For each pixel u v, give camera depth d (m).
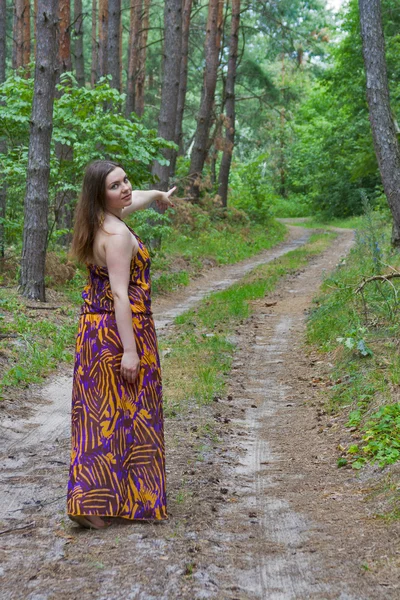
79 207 3.61
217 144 30.03
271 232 32.50
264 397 7.04
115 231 3.56
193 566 3.06
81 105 13.28
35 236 11.43
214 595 2.78
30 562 3.12
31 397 6.66
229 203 35.69
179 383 7.27
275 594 2.84
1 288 11.83
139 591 2.79
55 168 13.05
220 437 5.64
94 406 3.57
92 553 3.20
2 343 8.17
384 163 13.43
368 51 13.31
